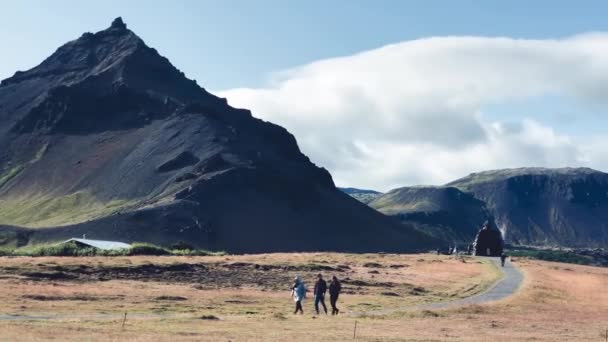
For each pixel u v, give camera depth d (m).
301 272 99.81
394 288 84.25
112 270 88.88
